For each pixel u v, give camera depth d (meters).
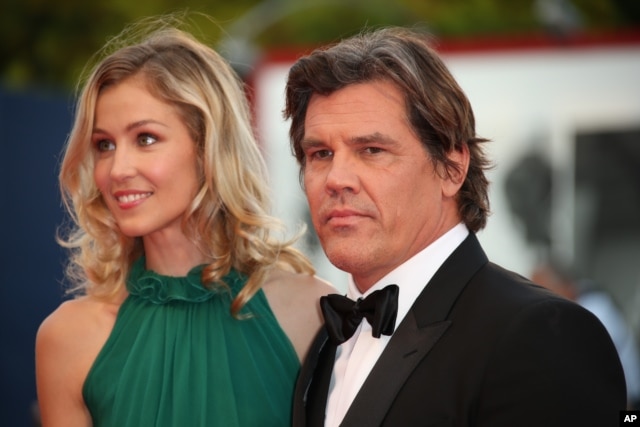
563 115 16.89
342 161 6.86
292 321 8.66
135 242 8.76
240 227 8.55
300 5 23.47
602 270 16.72
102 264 8.61
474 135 7.27
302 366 8.05
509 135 16.97
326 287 8.91
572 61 16.86
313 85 7.00
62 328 8.42
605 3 23.62
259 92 17.05
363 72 6.89
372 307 7.01
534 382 6.05
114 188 8.09
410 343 6.74
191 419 8.11
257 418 8.14
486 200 7.32
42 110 15.46
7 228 15.19
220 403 8.14
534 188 16.89
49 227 15.49
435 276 6.95
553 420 5.95
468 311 6.63
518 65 16.98
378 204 6.80
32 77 24.20
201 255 8.59
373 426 6.57
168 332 8.34
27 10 24.14
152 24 9.46
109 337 8.34
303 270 8.95
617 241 16.70
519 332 6.21
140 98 8.08
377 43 7.05
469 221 7.22
